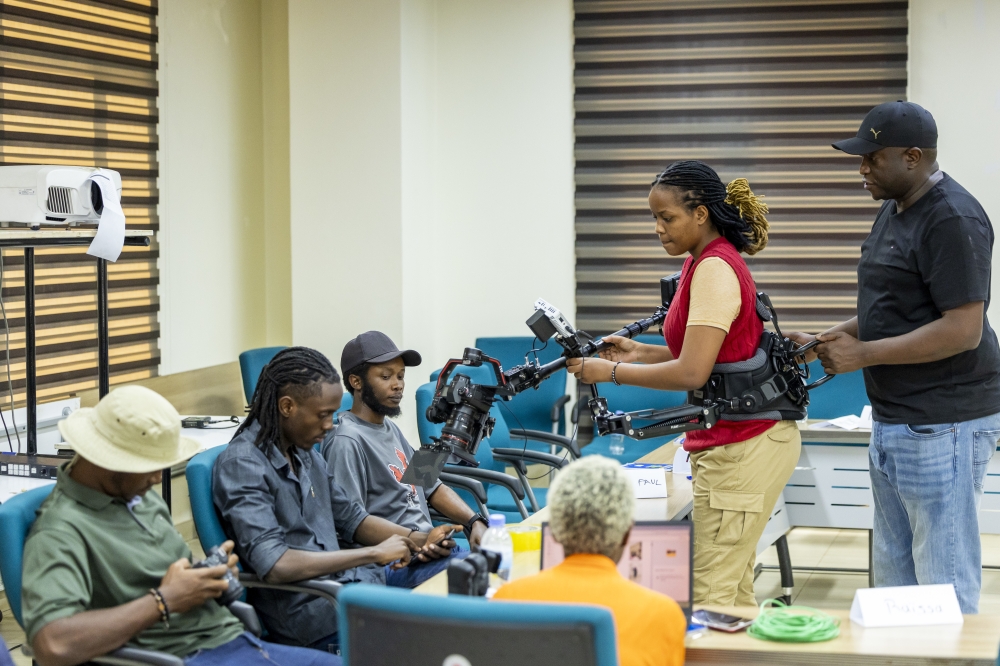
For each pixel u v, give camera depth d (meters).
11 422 4.03
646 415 2.39
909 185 2.55
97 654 1.96
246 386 4.80
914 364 2.59
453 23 5.66
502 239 5.70
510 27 5.60
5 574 2.08
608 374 2.45
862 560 4.71
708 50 5.45
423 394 3.86
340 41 5.34
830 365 2.57
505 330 5.73
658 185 2.42
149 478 2.16
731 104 5.44
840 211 5.39
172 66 5.02
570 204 5.62
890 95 5.28
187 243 5.17
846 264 5.42
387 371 3.06
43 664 1.94
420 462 2.30
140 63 4.81
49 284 4.32
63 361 4.39
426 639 1.51
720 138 5.47
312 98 5.40
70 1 4.42
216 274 5.40
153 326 4.94
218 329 5.44
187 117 5.14
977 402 2.56
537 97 5.61
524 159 5.65
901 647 1.87
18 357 4.19
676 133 5.50
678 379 2.35
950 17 5.17
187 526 4.98
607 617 1.46
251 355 4.83
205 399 5.33
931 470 2.57
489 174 5.69
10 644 3.64
